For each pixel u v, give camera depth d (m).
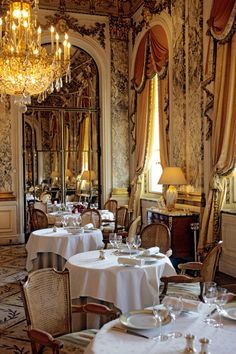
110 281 3.84
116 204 9.45
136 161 9.72
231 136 6.21
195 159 7.21
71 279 4.00
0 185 9.56
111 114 10.22
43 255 6.13
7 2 9.10
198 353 1.99
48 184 10.06
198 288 4.58
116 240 4.63
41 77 6.47
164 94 8.30
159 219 7.31
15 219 9.67
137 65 9.62
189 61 7.38
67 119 10.25
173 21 7.95
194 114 7.23
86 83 10.39
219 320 2.37
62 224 7.32
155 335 2.24
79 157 10.32
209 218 6.55
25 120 9.90
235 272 6.27
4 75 6.36
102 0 10.01
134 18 9.95
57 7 9.71
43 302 2.93
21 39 6.37
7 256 8.25
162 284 4.68
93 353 2.08
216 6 6.41
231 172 6.23
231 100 6.14
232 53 6.12
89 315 3.84
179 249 6.92
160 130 8.43
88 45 10.03
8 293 5.70
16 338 4.15
